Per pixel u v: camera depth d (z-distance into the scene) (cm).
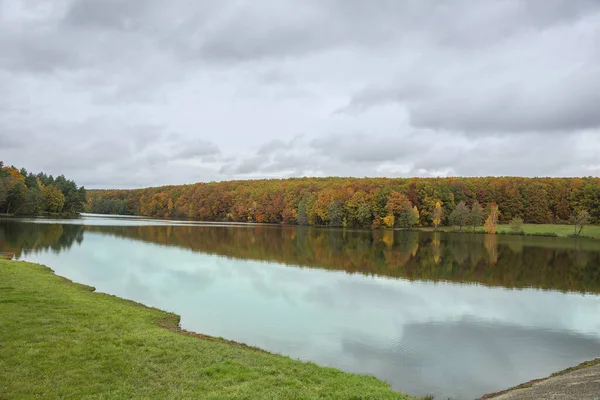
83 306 2064
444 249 6556
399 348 1966
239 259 4869
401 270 4419
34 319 1720
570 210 12050
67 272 3553
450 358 1864
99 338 1553
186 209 18212
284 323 2289
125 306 2278
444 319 2527
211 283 3344
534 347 2058
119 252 5034
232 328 2152
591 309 2886
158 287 3102
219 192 17475
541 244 7512
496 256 5759
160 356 1430
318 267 4456
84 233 7350
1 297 2050
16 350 1352
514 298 3209
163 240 6788
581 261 5391
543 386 1488
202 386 1203
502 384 1598
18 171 13338
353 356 1833
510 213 12412
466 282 3828
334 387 1275
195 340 1677
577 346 2089
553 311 2812
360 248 6550
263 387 1215
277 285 3369
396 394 1267
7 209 11225
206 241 6962
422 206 12112
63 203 13762
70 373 1220
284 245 6738
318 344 1972
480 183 13212
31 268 3272
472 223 11331
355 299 2967
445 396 1468
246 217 16188
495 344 2084
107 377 1216
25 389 1091
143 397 1105
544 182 12912
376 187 12938
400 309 2730
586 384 1461
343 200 12825
